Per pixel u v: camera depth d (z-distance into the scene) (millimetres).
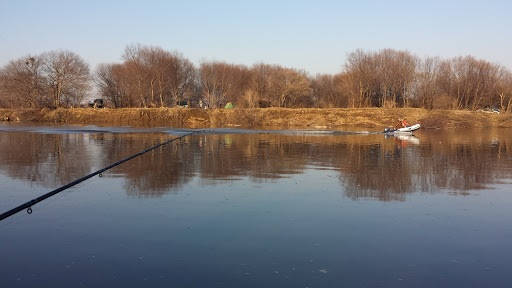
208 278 8523
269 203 14359
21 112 78750
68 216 12656
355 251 10094
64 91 84000
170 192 15867
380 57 79750
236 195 15477
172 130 52875
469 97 77562
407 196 15703
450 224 12297
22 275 8664
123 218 12477
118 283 8297
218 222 12141
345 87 79000
